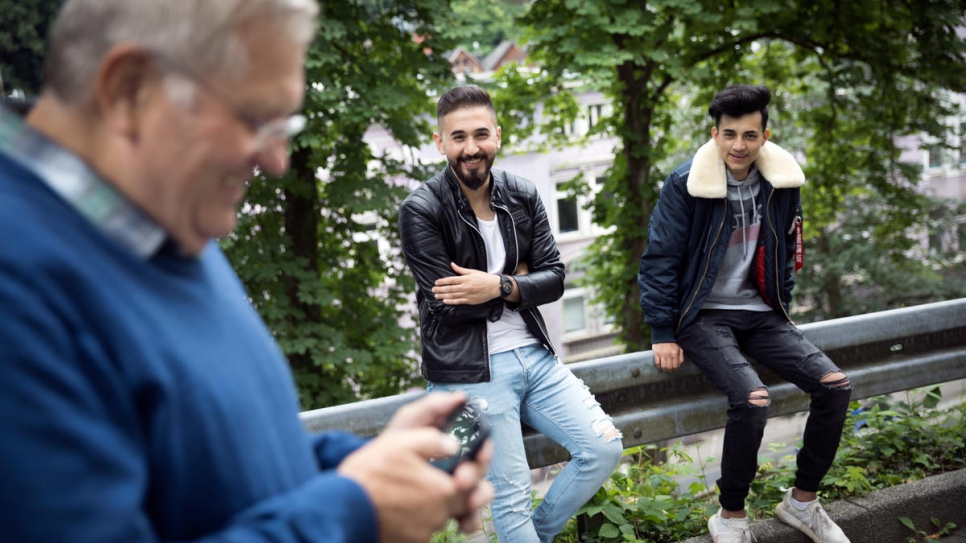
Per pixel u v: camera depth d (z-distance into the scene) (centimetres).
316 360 1137
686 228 310
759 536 309
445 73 1163
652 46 1100
